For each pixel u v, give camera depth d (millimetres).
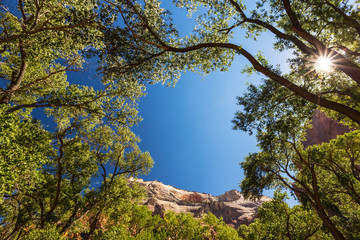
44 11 10219
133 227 41500
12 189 9734
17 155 7441
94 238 20672
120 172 23250
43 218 15719
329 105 6699
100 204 20859
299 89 7180
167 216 48969
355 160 16594
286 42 9406
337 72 11070
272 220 18547
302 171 15039
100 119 15172
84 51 8945
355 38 7973
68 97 11695
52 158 16500
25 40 9734
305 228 17344
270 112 10523
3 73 13688
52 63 14891
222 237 46000
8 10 9508
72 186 18781
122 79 10641
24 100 15969
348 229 15062
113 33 8367
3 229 17547
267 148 11984
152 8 9203
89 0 8328
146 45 10406
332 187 17266
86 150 19188
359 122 6152
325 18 7605
